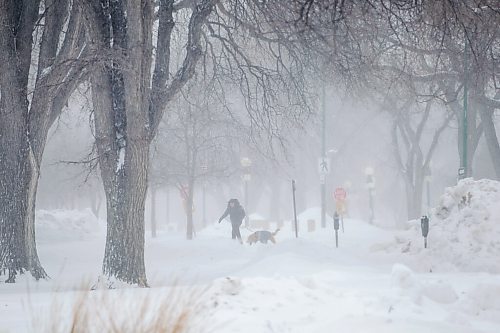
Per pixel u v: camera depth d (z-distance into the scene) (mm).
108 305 17969
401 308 24969
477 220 54062
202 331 17922
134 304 20891
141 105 46094
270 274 42656
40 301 29906
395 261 54688
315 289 28531
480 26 59219
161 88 48562
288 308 24359
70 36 50750
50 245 89625
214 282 26031
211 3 48594
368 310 24578
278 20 51031
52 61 51500
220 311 22875
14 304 28688
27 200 50812
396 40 68000
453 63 73375
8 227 50031
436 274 42250
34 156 51188
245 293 25781
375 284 34000
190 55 48469
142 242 47188
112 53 44094
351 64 65125
